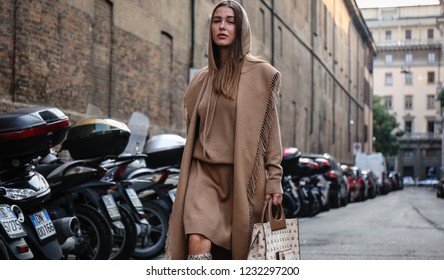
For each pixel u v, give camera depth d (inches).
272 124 140.1
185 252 135.9
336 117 1877.5
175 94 754.2
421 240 412.8
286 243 138.2
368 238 424.5
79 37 531.5
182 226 135.5
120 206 277.6
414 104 4185.5
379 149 3388.3
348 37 2138.3
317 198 709.3
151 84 685.3
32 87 462.3
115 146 265.6
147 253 304.0
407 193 2121.1
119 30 609.9
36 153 213.3
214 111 138.3
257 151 137.1
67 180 249.9
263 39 1136.8
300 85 1414.9
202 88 141.4
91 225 252.1
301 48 1430.9
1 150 209.5
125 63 622.8
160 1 705.6
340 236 438.9
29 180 213.5
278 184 139.3
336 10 1895.9
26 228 210.8
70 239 230.8
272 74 138.6
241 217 134.1
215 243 132.1
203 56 836.0
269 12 1173.7
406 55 4195.4
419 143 4104.3
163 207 311.0
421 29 4168.3
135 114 327.0
